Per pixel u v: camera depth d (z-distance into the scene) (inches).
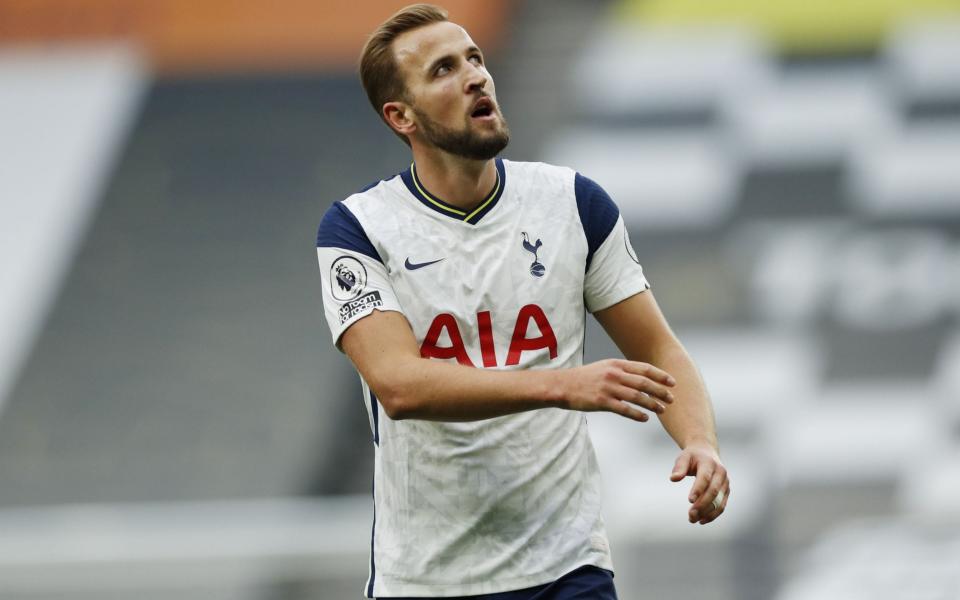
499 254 380.5
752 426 1464.1
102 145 1939.0
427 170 386.6
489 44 2028.8
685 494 1344.7
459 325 376.2
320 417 1502.2
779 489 1360.7
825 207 1764.3
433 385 346.6
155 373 1588.3
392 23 390.6
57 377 1598.2
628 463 1402.6
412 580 383.6
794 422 1457.9
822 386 1499.8
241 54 2063.2
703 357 1557.6
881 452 1398.9
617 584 1243.8
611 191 1790.1
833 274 1656.0
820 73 1962.4
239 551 1278.3
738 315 1619.1
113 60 2066.9
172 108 1979.6
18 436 1507.1
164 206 1825.8
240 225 1784.0
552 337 378.9
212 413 1518.2
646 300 393.7
